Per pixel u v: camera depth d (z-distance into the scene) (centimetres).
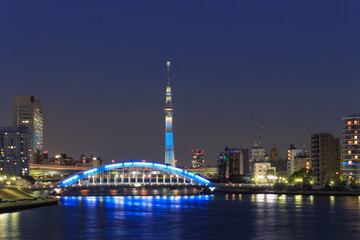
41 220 16212
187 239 12506
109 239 12438
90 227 14650
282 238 12669
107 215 18350
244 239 12525
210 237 12838
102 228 14438
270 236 13000
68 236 12850
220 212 19925
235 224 15562
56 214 18512
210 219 17075
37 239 12350
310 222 15975
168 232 13700
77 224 15325
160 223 15800
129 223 15738
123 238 12606
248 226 15050
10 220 16075
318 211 19875
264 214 18862
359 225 15150
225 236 13012
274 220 16662
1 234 13088
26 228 14212
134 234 13275
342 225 15138
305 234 13325
